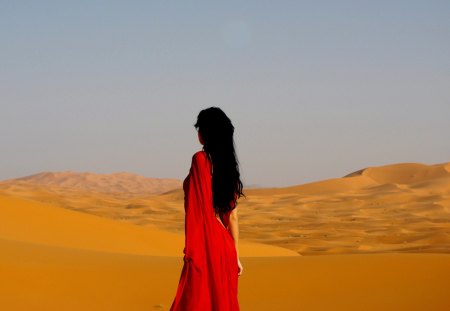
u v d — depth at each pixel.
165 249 25.94
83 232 25.41
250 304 8.73
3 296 8.46
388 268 10.18
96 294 9.02
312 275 9.99
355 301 8.60
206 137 5.59
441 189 118.25
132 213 95.81
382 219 84.38
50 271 9.88
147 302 8.80
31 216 25.67
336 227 75.06
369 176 163.62
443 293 8.70
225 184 5.51
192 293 5.35
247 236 66.19
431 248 50.06
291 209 103.12
